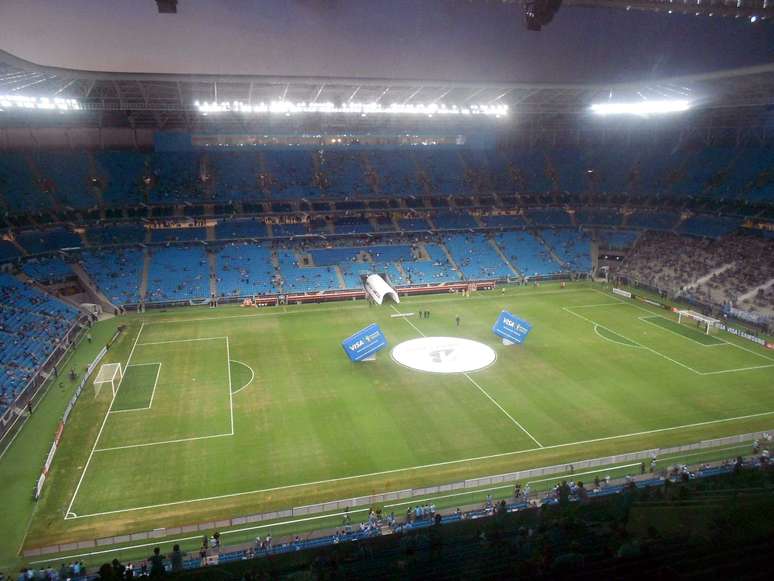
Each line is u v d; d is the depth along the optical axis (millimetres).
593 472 34719
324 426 41000
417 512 30031
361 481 34469
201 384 48188
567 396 45875
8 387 44500
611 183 99625
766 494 21031
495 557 18766
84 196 79000
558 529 19812
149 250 78438
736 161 90312
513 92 65438
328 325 65250
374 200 92562
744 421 41656
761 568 12898
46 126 80562
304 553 24141
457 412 43125
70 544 28500
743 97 65438
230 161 90562
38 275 67688
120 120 81688
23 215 73062
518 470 35469
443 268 84812
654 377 49781
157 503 32312
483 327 64375
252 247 82812
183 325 64938
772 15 42469
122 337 60469
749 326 64688
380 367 52062
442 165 99938
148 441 38812
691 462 35531
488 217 96625
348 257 84312
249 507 32062
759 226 81500
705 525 18719
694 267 80250
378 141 99062
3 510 31547
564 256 91312
